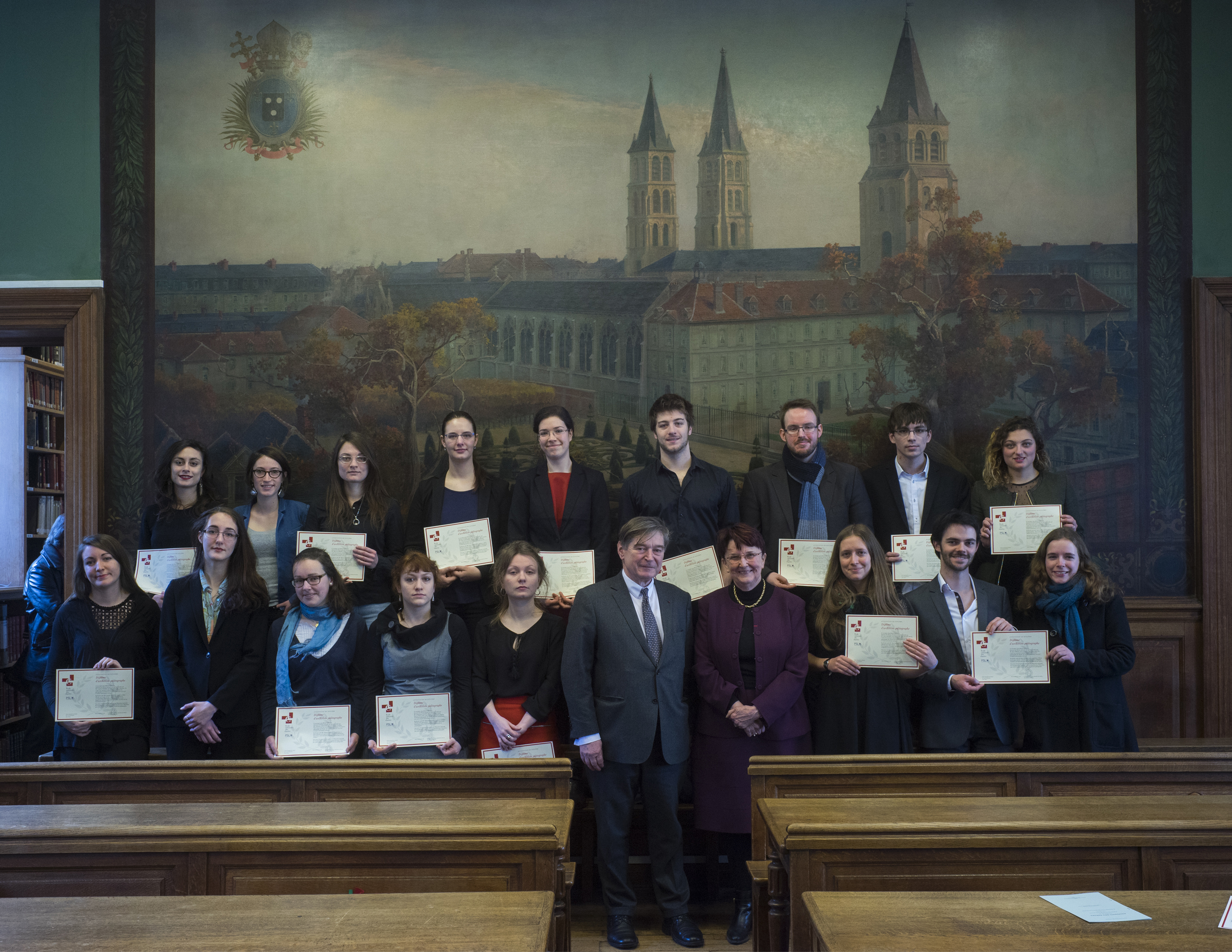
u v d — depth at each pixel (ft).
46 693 14.28
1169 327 18.65
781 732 13.78
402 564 14.28
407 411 18.63
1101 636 13.89
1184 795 11.41
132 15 18.83
